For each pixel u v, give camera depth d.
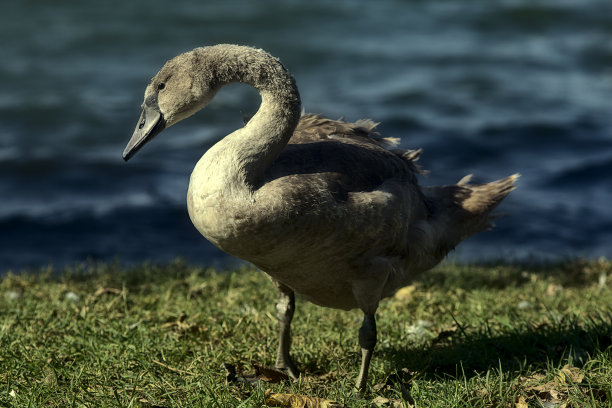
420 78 33.44
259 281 11.59
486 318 9.62
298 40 38.94
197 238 18.11
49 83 30.56
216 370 8.17
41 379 7.81
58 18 40.34
